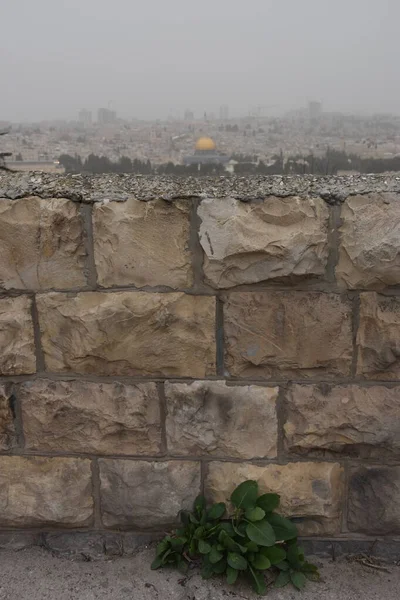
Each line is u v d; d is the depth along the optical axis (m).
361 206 1.98
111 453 2.29
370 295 2.07
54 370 2.23
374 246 1.99
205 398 2.21
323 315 2.09
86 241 2.08
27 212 2.07
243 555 2.15
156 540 2.36
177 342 2.15
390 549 2.28
